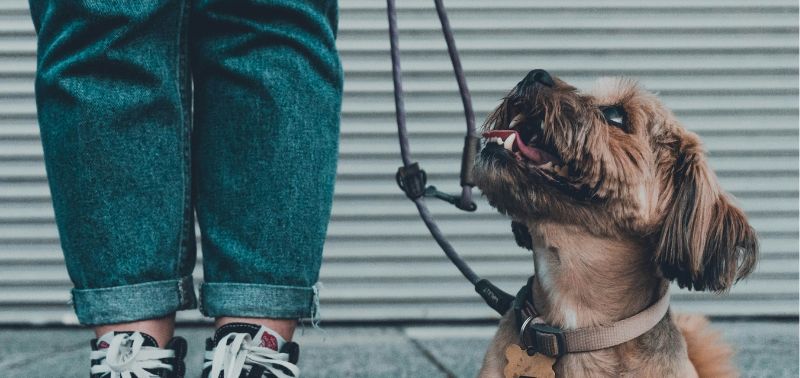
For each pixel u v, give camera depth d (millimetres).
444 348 4234
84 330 4895
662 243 2266
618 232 2236
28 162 4934
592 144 2137
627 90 2395
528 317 2277
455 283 5047
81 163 2021
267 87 2084
